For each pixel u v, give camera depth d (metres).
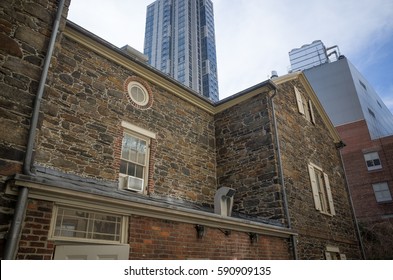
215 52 97.00
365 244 20.41
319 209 10.87
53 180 4.69
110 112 8.16
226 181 10.57
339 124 32.88
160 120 9.57
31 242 4.13
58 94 7.16
